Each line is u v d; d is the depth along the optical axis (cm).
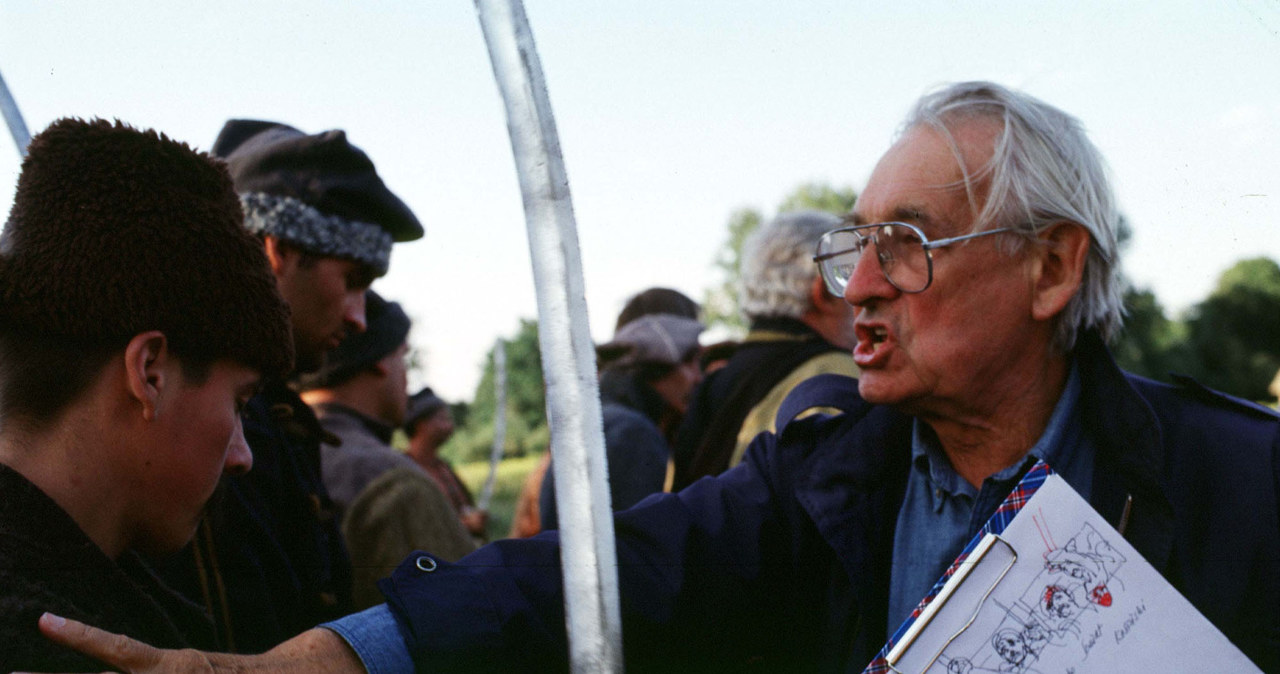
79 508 90
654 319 310
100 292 88
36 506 87
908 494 120
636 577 115
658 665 117
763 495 125
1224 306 2458
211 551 131
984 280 108
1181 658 92
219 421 97
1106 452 110
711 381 212
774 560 122
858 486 119
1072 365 115
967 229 108
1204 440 108
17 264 88
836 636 118
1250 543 103
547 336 92
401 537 224
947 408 112
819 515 118
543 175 92
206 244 94
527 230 93
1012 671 93
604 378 300
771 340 205
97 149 90
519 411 2662
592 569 90
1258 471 105
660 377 303
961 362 109
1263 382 2370
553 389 92
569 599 90
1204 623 93
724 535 121
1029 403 113
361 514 225
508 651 108
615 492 252
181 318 92
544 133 93
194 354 95
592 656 89
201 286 93
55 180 89
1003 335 110
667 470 262
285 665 98
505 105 93
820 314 208
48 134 90
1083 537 95
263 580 139
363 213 169
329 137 166
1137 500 107
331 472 232
